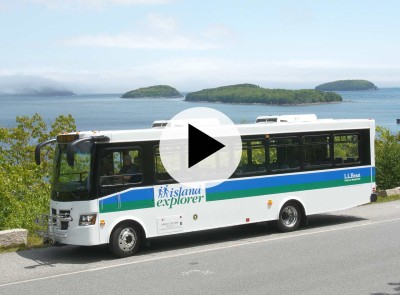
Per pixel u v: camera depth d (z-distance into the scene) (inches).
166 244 579.5
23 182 746.8
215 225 566.3
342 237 580.4
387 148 960.3
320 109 7362.2
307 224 677.9
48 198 712.4
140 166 523.5
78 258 518.3
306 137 633.0
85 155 503.2
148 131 528.1
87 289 404.5
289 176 618.5
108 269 468.4
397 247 520.7
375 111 7268.7
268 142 604.7
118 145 512.7
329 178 649.0
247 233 627.5
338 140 658.8
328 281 405.1
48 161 1052.5
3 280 441.4
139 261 496.1
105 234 502.9
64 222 505.7
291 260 479.2
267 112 5925.2
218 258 498.0
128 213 514.9
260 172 598.2
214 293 382.0
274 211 610.2
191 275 436.5
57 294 393.4
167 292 388.5
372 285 391.2
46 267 483.8
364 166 678.5
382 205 813.2
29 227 632.4
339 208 658.2
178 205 542.6
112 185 507.2
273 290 384.8
